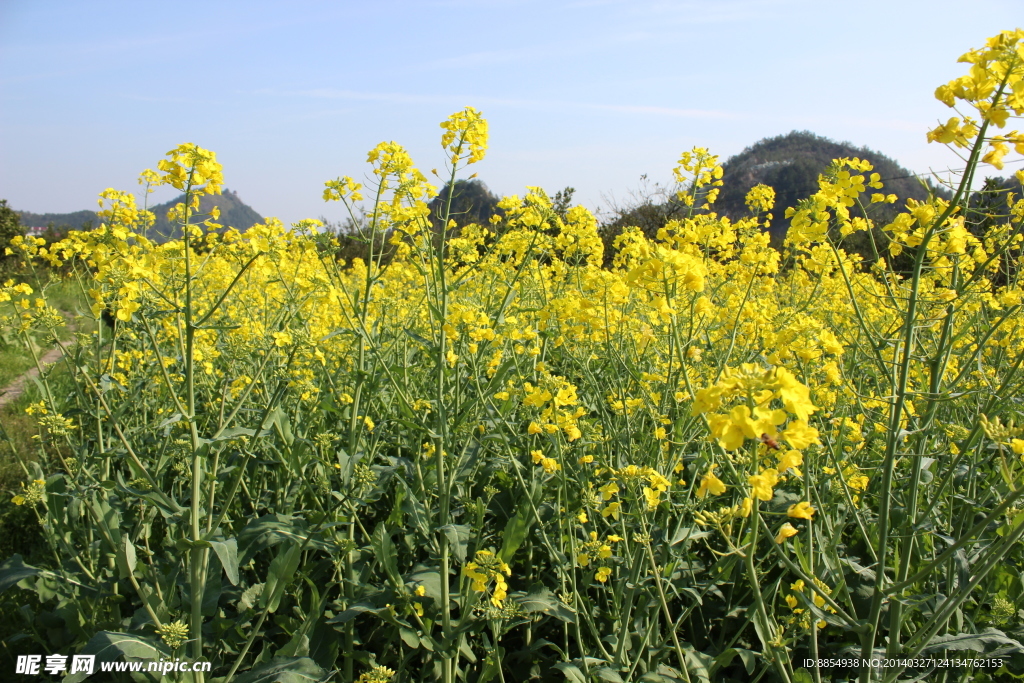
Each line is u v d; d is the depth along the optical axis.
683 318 3.83
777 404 2.01
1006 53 1.67
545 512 3.08
